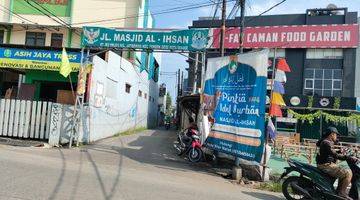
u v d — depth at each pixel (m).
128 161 12.73
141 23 31.25
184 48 15.28
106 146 16.66
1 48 20.77
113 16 29.55
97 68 18.05
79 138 16.03
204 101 13.31
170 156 15.07
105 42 15.77
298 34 31.11
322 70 31.23
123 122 26.27
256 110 10.85
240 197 8.64
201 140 13.43
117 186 8.20
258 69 11.02
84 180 8.48
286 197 8.81
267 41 31.53
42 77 22.50
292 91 31.58
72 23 29.17
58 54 20.42
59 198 6.69
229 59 12.31
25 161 10.18
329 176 8.37
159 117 61.72
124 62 24.66
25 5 29.11
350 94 30.47
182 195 8.02
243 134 11.18
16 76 24.91
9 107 15.29
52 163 10.45
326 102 27.27
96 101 18.39
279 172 12.83
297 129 28.83
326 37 30.77
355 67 30.55
